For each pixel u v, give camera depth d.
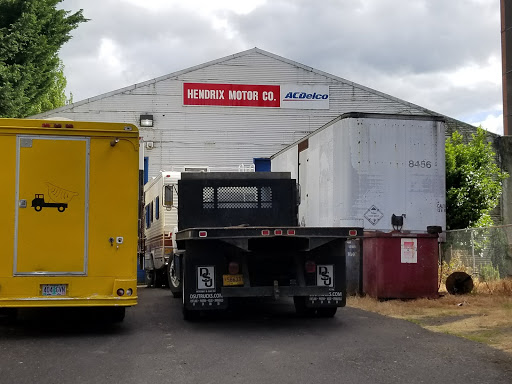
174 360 7.46
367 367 7.03
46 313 11.77
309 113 32.16
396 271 13.16
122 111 30.72
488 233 17.45
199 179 12.43
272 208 12.52
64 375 6.70
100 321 10.38
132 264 9.35
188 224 12.31
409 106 32.75
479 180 22.31
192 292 10.11
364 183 14.35
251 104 31.80
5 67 28.95
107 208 9.34
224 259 10.19
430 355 7.64
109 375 6.70
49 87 33.19
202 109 31.38
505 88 38.81
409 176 14.55
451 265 17.66
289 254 10.28
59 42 32.75
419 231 14.49
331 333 9.32
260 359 7.48
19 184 9.08
